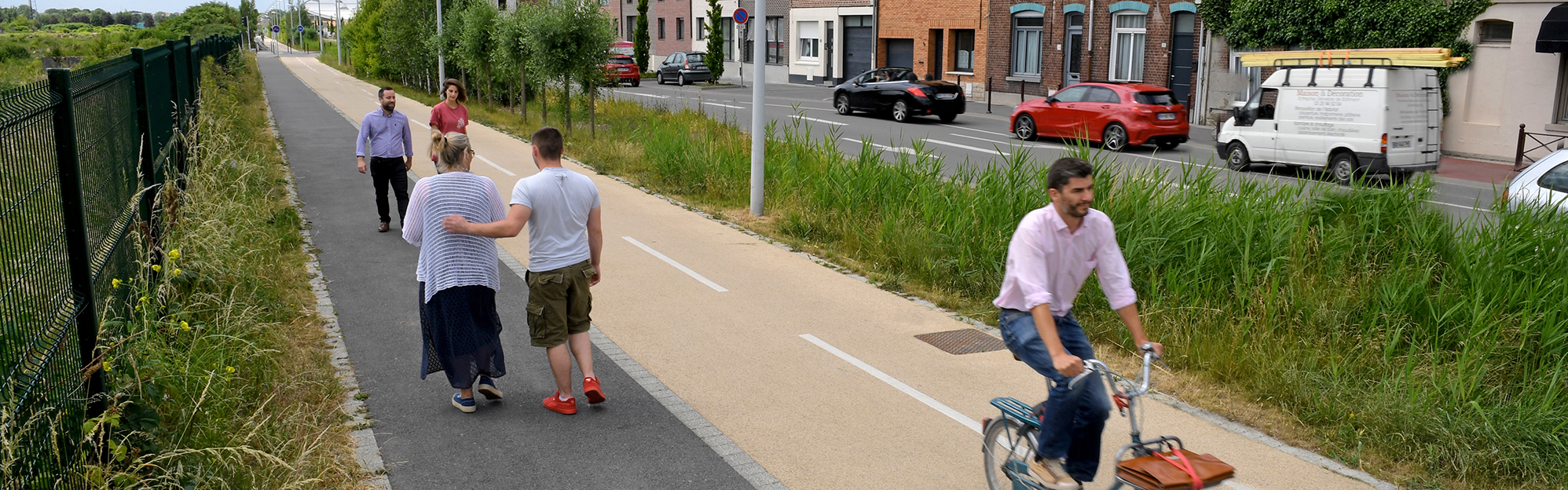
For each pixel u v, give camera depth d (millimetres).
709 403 5867
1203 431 5609
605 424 5496
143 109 7309
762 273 9188
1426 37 21547
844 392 6098
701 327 7406
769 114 27672
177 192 7750
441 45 30688
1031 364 3998
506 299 8070
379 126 10078
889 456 5172
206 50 25641
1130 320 3994
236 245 7805
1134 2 29062
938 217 9617
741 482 4832
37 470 3523
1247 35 25500
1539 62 19766
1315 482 4992
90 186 4934
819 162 12828
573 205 5391
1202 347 6582
